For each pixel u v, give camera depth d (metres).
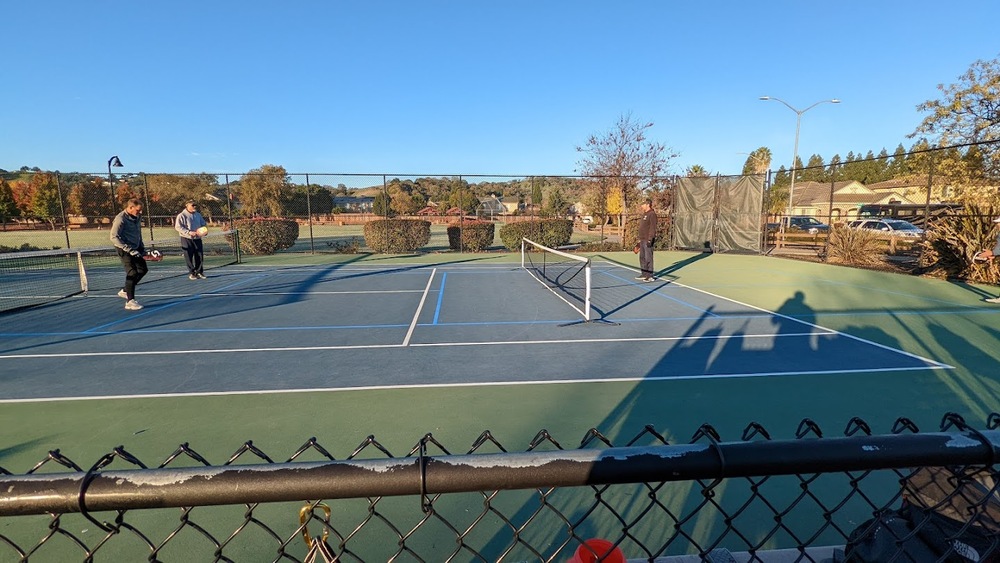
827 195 51.47
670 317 8.27
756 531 2.71
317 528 2.78
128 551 2.60
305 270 15.02
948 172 20.34
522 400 4.65
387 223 19.70
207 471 1.03
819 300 9.75
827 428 4.09
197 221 12.92
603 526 2.77
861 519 2.80
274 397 4.74
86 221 24.05
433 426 4.11
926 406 4.49
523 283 12.30
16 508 0.99
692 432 4.02
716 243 19.20
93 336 7.09
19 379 5.24
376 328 7.57
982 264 11.50
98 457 3.62
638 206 22.77
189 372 5.48
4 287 11.99
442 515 2.89
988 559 1.63
